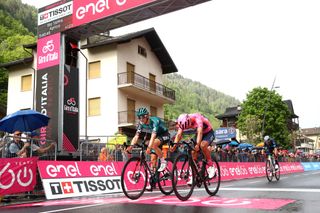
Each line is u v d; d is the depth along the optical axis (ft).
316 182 32.73
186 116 19.61
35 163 25.49
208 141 20.56
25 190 24.54
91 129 84.43
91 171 28.60
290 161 81.92
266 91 150.00
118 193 28.66
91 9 39.40
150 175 20.68
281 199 18.34
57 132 39.52
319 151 241.35
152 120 20.03
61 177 26.17
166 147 28.86
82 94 86.33
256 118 140.87
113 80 83.30
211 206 16.39
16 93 94.38
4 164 23.38
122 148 34.14
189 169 19.75
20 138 26.73
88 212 15.81
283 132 146.30
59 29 41.42
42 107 41.27
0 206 21.11
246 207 15.70
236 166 51.16
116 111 82.23
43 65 42.14
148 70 96.89
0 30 169.27
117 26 40.42
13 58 130.31
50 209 18.06
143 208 16.29
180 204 17.44
